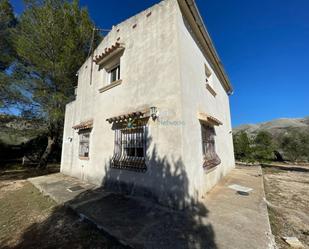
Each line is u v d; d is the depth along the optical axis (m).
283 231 3.60
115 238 3.14
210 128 7.27
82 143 9.01
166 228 3.41
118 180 6.21
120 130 6.50
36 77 12.82
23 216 4.50
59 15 12.43
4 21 12.38
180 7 5.55
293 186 7.43
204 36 6.88
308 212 4.57
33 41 12.23
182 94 4.83
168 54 5.27
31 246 3.18
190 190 4.49
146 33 6.17
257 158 13.73
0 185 7.99
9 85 11.02
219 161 7.57
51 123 13.35
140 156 5.68
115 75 7.99
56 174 10.15
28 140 18.48
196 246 2.83
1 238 3.50
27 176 10.38
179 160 4.48
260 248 2.78
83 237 3.36
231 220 3.74
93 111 8.38
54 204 5.20
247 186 6.59
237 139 15.23
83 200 5.21
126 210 4.35
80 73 10.48
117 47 6.93
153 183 4.99
